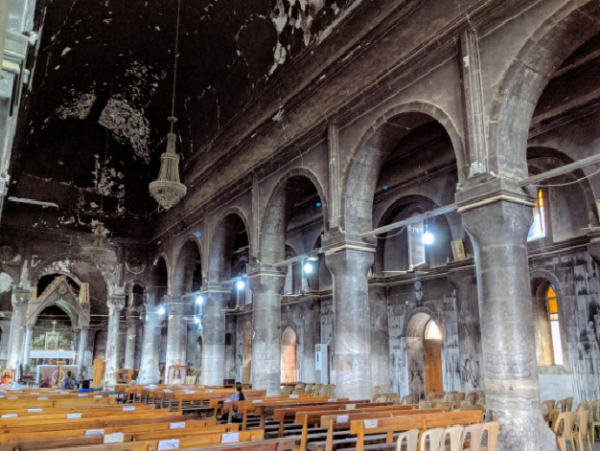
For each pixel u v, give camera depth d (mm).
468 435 8172
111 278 28000
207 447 5234
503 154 9078
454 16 10273
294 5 14984
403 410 9164
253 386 15977
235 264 32031
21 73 8055
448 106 10266
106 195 28641
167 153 14266
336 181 13273
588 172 13078
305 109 14961
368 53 12602
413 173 18250
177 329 24359
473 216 9234
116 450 5191
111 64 22188
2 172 8727
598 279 13258
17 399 12703
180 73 21203
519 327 8438
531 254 15008
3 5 3104
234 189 18891
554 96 13453
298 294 24703
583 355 13438
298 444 8781
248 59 17797
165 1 18156
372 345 19734
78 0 17219
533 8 8938
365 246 12898
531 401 8172
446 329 17375
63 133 26828
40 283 40375
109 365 26922
